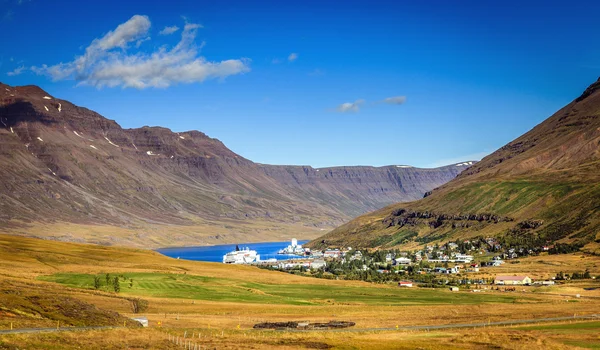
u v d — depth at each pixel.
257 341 106.56
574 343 108.69
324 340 110.00
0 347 79.06
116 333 102.75
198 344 100.25
